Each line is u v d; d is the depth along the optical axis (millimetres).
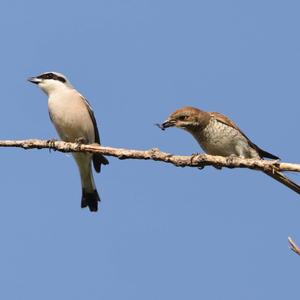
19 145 10109
